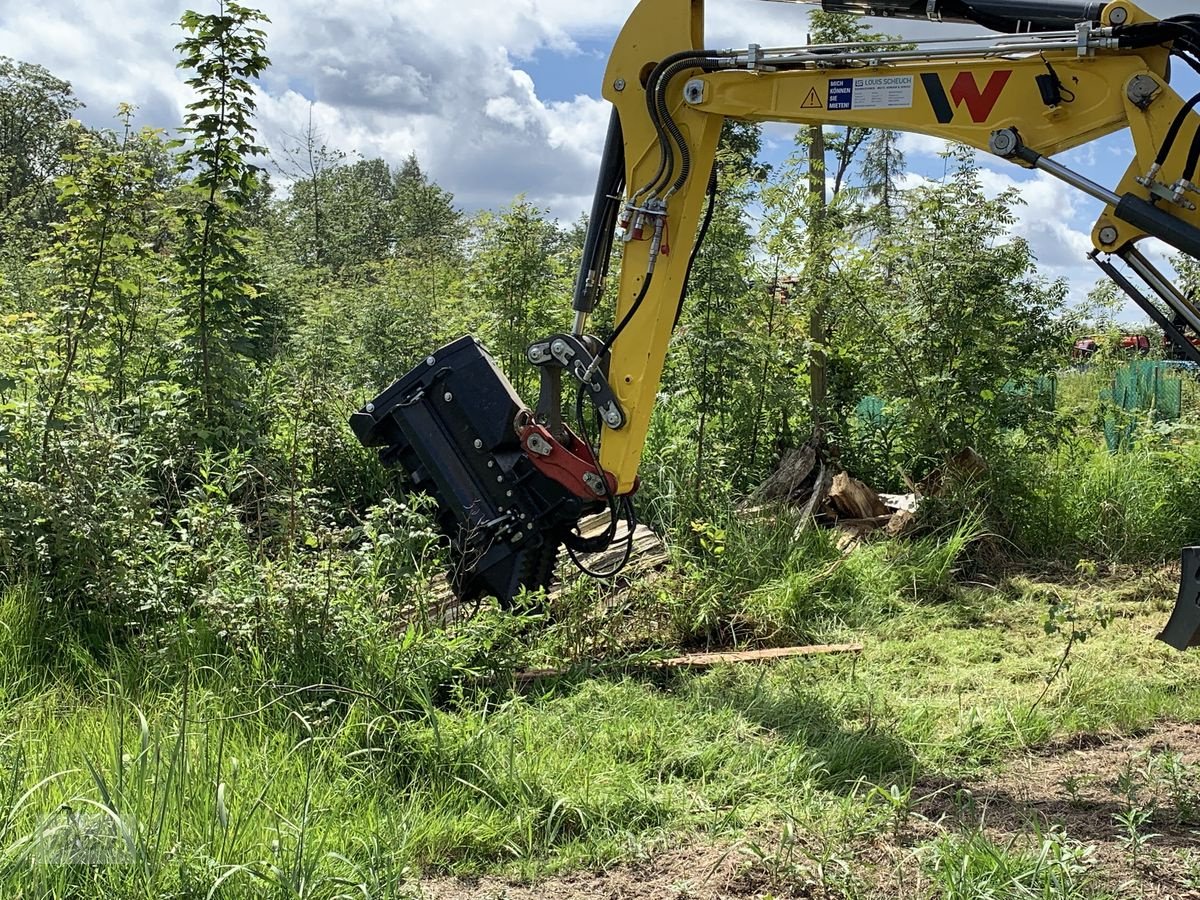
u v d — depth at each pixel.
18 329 7.46
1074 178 4.42
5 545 5.51
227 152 8.34
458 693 5.02
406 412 6.23
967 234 9.21
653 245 5.49
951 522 8.59
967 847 3.51
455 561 6.20
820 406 9.98
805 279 9.60
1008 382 9.75
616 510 5.93
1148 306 4.40
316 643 4.99
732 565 7.23
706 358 9.13
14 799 3.37
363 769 4.20
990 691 5.76
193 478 7.60
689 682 5.73
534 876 3.68
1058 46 4.40
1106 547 8.71
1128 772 4.54
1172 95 4.23
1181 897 3.40
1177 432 10.81
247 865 3.06
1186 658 6.30
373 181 62.09
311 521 5.91
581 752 4.53
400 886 3.42
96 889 2.98
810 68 5.05
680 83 5.38
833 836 3.88
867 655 6.38
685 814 4.13
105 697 4.61
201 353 8.34
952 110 4.73
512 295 10.22
